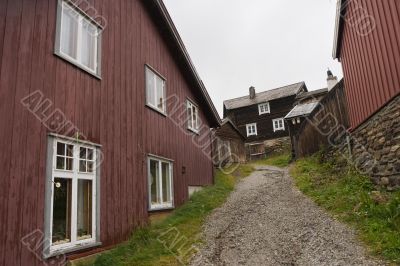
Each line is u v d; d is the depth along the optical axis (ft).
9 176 15.79
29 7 18.43
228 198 40.47
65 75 20.53
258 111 116.57
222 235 25.39
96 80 23.82
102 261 19.83
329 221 25.11
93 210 21.49
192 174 41.47
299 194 36.91
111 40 26.76
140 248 22.43
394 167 26.04
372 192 27.40
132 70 29.48
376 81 28.99
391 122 26.32
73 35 22.43
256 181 53.31
